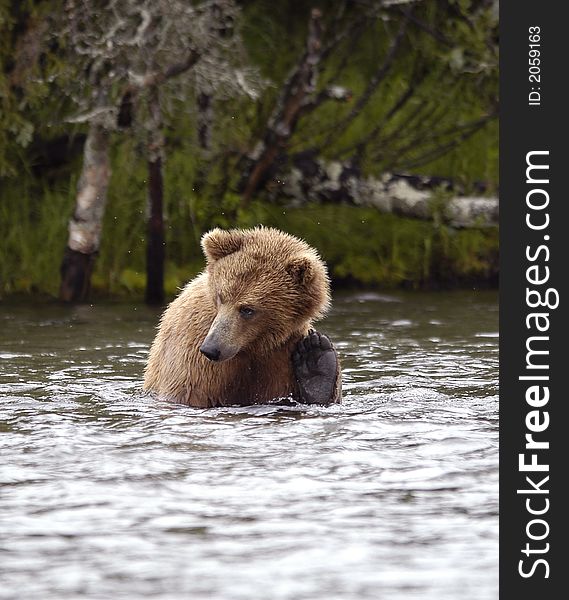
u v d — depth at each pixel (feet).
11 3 99.14
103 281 101.76
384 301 98.63
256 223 104.37
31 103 97.60
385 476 45.27
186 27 90.53
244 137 104.47
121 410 57.26
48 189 104.37
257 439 51.19
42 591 33.83
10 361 70.38
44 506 41.32
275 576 34.94
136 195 103.55
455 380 65.67
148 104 92.84
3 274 101.09
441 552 36.99
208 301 60.29
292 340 60.59
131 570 35.42
